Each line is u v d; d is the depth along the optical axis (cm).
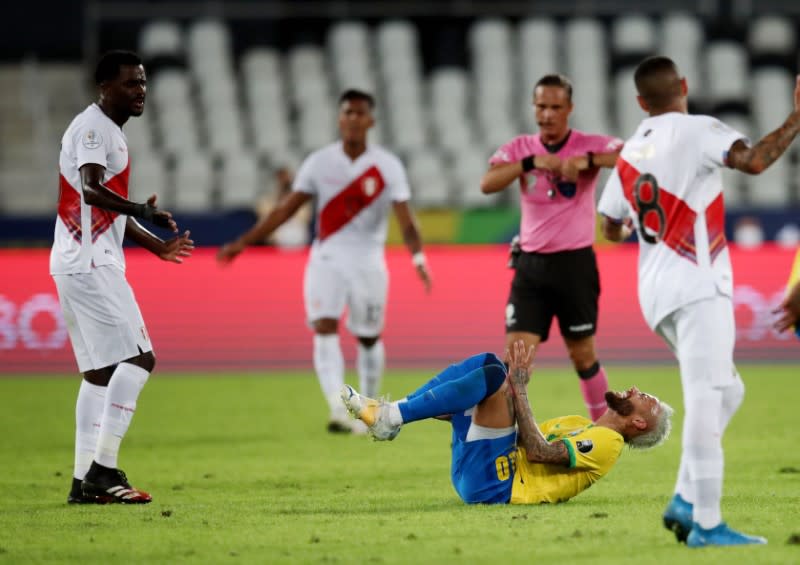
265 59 8406
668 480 2519
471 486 2169
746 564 1623
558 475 2164
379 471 2733
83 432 2316
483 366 2117
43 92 8188
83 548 1817
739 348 5288
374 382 3722
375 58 8425
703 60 8350
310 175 3569
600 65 8350
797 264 1827
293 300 5372
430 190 7356
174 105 8094
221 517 2094
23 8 8200
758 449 3034
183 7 8444
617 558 1681
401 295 5309
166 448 3170
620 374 4975
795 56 8444
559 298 2861
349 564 1670
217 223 5669
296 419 3816
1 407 4166
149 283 5372
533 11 8600
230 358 5350
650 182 1823
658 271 1809
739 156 1745
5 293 5250
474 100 8188
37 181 7719
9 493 2448
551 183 2822
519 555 1711
